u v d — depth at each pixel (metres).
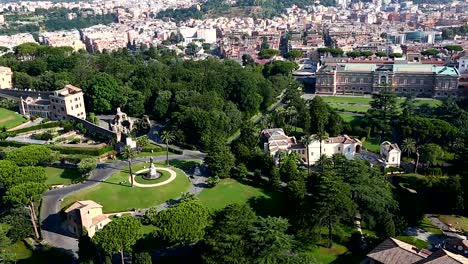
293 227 177.38
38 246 166.38
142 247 160.88
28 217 172.25
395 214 182.88
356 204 175.88
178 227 150.88
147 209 190.00
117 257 159.62
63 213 179.12
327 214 167.88
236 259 134.38
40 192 170.12
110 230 143.75
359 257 165.00
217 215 157.25
